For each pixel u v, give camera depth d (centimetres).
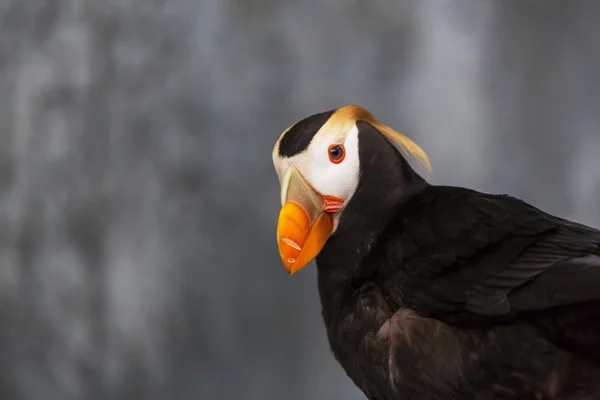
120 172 1335
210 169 1307
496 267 340
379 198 393
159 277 1300
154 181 1324
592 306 319
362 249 388
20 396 1316
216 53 1329
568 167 1244
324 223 394
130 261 1313
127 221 1323
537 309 324
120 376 1300
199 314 1280
